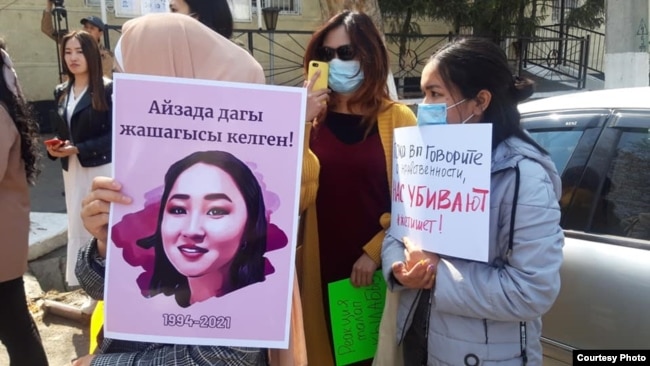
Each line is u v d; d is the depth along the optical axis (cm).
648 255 218
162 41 132
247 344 134
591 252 232
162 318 132
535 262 149
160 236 131
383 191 211
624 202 231
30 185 260
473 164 154
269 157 133
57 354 337
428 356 169
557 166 258
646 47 652
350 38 204
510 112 165
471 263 158
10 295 244
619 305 220
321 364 214
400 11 1024
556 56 1217
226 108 130
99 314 157
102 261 145
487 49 164
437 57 168
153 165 130
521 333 159
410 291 175
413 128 170
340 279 212
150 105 128
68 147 354
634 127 236
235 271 133
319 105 189
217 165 131
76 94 368
